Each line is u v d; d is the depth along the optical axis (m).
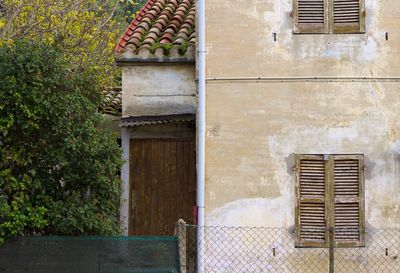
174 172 13.88
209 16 12.46
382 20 12.38
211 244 12.25
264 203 12.30
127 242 10.87
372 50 12.36
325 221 12.30
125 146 13.91
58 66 11.40
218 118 12.36
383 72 12.35
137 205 13.84
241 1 12.46
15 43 11.42
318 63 12.37
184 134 13.90
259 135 12.34
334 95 12.35
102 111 14.89
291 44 12.38
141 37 14.36
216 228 12.26
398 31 12.37
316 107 12.34
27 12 16.30
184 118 13.52
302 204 12.32
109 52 18.53
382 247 12.26
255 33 12.42
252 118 12.36
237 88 12.37
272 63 12.37
